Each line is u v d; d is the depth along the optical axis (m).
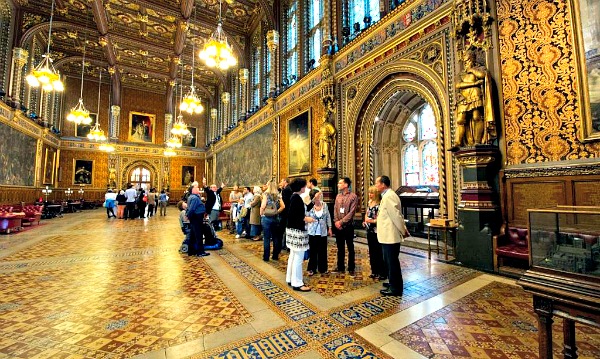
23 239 8.21
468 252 5.03
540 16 4.55
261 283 4.32
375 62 8.12
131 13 15.71
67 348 2.47
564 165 4.16
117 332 2.77
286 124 13.08
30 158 16.83
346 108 9.29
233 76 21.78
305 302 3.54
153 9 14.50
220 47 8.86
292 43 13.89
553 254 1.74
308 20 12.10
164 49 18.80
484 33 5.22
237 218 8.69
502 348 2.42
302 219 4.12
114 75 23.58
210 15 16.16
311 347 2.50
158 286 4.17
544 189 4.39
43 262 5.58
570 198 4.09
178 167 27.56
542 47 4.51
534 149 4.57
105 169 24.56
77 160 23.53
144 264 5.46
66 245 7.34
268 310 3.30
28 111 16.42
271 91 14.42
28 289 4.01
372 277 4.50
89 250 6.73
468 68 5.36
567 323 1.81
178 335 2.71
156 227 11.16
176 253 6.45
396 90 7.64
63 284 4.24
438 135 6.28
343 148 9.33
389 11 7.87
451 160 5.82
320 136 9.83
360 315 3.14
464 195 5.15
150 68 22.28
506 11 4.99
